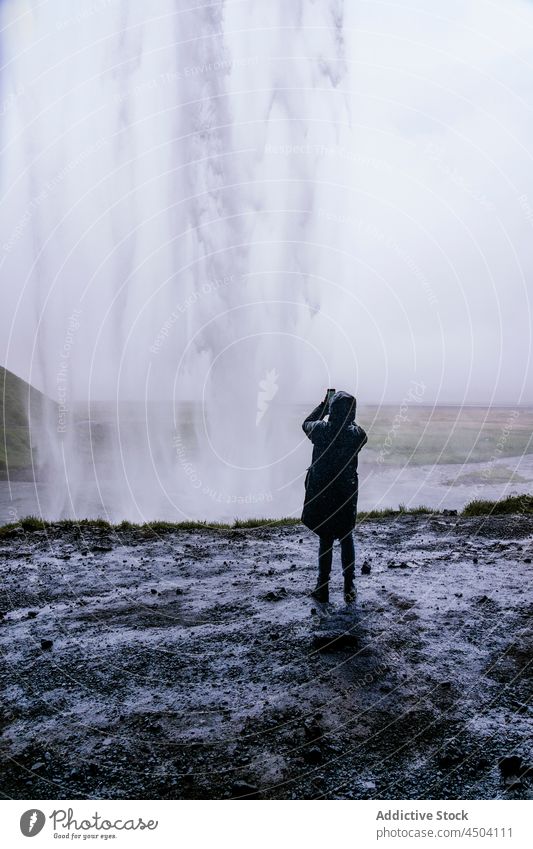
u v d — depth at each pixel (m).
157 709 3.64
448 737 3.24
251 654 4.42
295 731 3.33
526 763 2.96
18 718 3.58
